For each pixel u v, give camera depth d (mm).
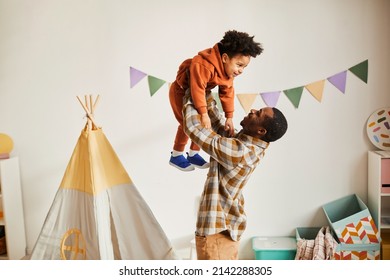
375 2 2555
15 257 2721
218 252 1665
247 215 2746
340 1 2564
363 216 2463
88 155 2064
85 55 2682
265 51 2607
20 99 2744
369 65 2592
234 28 2604
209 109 1812
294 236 2746
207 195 1667
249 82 2629
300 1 2574
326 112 2641
